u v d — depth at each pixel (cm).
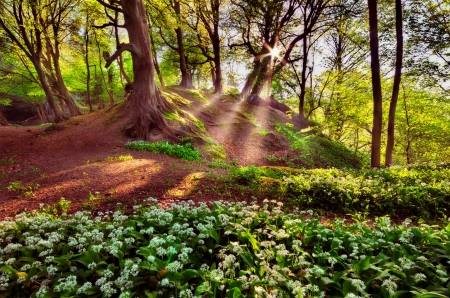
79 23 2727
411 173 1080
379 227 500
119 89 4291
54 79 3025
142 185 889
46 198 782
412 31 1697
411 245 406
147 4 2380
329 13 2527
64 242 443
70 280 324
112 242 409
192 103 2422
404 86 1947
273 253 393
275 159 1806
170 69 3972
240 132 2155
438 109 2025
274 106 3234
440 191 779
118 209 679
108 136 1705
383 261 363
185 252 365
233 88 4344
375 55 1436
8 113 4509
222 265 361
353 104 1945
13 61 3059
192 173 1050
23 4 1983
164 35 3538
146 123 1631
